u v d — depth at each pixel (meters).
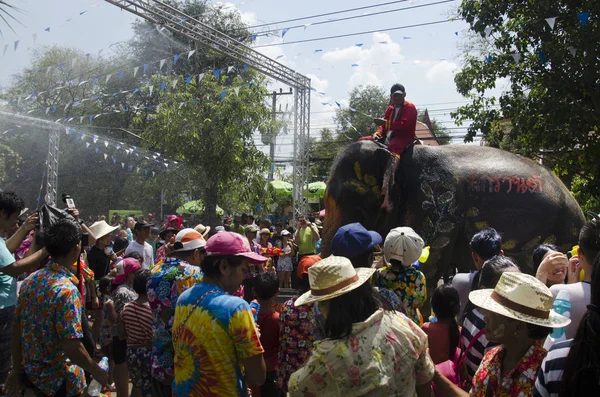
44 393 3.35
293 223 17.14
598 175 10.72
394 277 3.65
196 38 13.52
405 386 2.25
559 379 1.94
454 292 3.48
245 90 15.72
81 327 3.35
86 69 21.66
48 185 13.49
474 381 2.49
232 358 2.82
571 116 10.42
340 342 2.19
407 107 6.54
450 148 6.61
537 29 10.02
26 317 3.37
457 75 11.98
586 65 9.85
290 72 16.25
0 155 20.23
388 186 6.15
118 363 4.84
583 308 2.87
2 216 4.26
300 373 2.23
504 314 2.29
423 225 6.25
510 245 6.32
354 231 3.06
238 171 16.58
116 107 22.75
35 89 21.41
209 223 16.92
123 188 23.39
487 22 10.78
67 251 3.41
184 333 2.86
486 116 12.21
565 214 6.54
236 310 2.81
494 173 6.35
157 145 16.55
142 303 4.34
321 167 32.16
